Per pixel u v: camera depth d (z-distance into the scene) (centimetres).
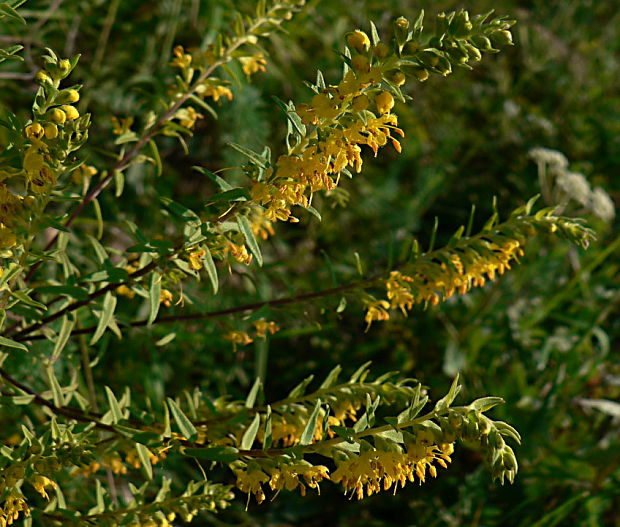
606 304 511
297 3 268
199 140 465
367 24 546
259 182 195
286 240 514
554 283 520
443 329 477
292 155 192
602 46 716
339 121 183
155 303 226
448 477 425
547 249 528
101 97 427
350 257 500
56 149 180
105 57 443
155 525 233
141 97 439
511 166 588
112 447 261
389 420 181
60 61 177
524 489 420
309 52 527
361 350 460
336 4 528
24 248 203
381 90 181
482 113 608
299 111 181
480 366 470
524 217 249
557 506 416
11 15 187
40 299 302
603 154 640
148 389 370
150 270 230
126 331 375
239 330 277
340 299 268
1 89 412
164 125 281
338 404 242
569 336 487
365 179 531
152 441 208
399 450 181
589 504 412
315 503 409
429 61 173
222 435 247
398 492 414
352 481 183
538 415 435
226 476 403
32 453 207
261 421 247
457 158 587
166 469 362
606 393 481
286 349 460
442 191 547
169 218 275
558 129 636
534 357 473
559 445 436
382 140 185
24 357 290
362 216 518
